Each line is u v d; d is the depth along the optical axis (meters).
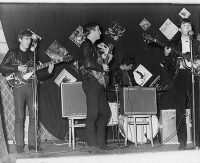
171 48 4.97
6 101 6.36
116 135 6.41
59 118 6.37
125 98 5.48
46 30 6.41
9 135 6.33
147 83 6.64
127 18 6.65
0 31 6.45
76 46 6.48
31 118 5.11
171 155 4.63
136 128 5.77
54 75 6.39
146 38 5.13
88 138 4.78
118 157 4.48
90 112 4.75
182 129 5.02
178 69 4.98
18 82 4.93
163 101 6.48
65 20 6.48
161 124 5.87
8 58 4.96
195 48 5.04
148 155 4.57
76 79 6.43
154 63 6.67
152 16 6.68
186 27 5.04
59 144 6.02
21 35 5.02
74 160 4.39
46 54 6.39
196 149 4.83
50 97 6.37
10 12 6.26
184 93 5.01
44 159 4.36
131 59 6.05
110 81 5.93
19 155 4.67
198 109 5.10
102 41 6.57
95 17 6.56
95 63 4.73
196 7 6.66
